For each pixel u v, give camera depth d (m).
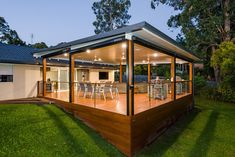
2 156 4.85
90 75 16.14
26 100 10.38
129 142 5.58
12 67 10.97
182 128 8.77
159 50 7.66
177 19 22.81
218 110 13.20
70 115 8.16
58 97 10.24
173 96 9.34
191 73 13.52
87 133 6.70
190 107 12.73
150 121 6.73
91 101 8.70
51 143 5.75
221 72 17.77
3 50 12.59
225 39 18.73
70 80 8.36
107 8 34.72
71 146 5.74
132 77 5.72
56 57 11.92
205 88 18.86
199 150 6.43
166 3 22.67
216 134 8.07
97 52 9.14
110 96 10.48
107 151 5.76
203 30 19.30
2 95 10.55
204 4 18.25
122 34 5.47
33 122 6.95
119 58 12.43
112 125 6.18
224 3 18.61
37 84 11.82
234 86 16.14
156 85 9.53
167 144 6.80
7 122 6.68
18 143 5.48
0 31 30.22
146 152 6.04
